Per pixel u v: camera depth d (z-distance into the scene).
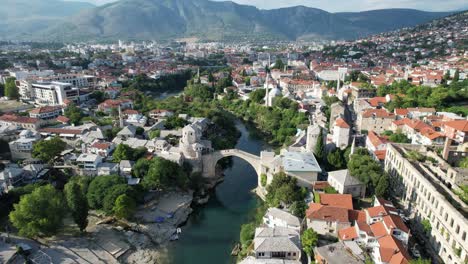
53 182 135.12
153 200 136.88
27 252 99.00
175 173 142.12
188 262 105.25
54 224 105.56
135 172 138.50
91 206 122.44
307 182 127.94
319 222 97.25
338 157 140.75
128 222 121.56
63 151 158.12
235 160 188.00
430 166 111.88
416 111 173.62
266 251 90.31
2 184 122.62
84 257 101.62
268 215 110.06
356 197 116.00
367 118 176.88
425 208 96.56
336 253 84.38
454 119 152.50
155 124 198.38
